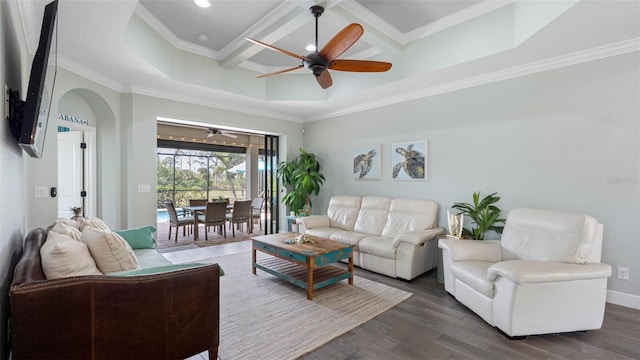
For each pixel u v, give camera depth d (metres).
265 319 2.55
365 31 3.35
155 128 4.51
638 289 2.76
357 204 4.90
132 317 1.54
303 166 5.81
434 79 3.91
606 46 2.87
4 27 1.42
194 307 1.72
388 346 2.17
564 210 3.17
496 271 2.30
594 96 2.98
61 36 2.86
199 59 4.25
